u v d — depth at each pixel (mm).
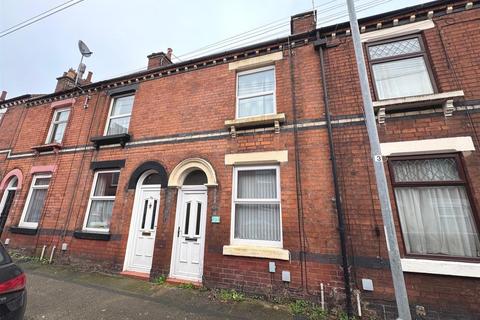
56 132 9656
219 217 5738
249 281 5082
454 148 4379
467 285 3830
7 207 9227
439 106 4695
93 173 7902
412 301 3992
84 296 4922
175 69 7887
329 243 4730
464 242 4145
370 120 3479
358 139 5113
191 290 5320
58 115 10000
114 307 4441
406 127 4789
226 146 6258
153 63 9086
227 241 5508
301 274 4750
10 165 9766
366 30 5766
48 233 7727
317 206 5016
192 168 6543
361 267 4410
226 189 5875
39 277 6000
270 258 5035
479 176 4176
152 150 7191
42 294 4949
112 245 6699
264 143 5902
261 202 5645
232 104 6648
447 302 3848
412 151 4586
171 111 7422
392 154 4727
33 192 8922
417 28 5359
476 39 4906
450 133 4492
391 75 5410
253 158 5805
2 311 2924
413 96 4656
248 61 6848
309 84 5961
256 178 5949
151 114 7715
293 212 5156
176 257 6055
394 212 4492
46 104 10219
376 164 3334
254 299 4883
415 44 5422
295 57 6363
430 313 3869
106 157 7844
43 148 8945
